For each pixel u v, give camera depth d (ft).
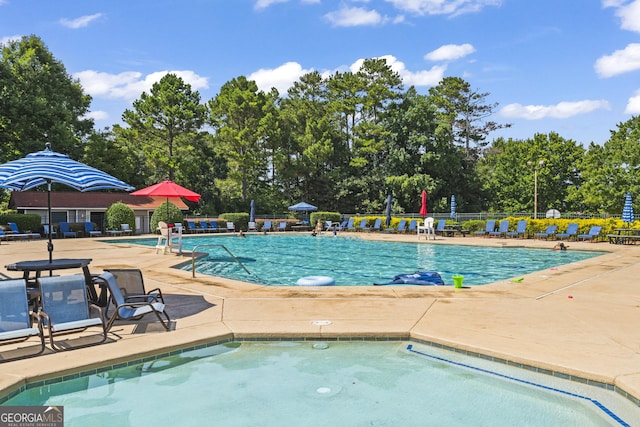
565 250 61.36
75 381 15.08
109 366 15.90
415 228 94.73
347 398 13.82
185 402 13.61
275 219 124.26
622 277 33.91
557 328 19.52
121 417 12.66
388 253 61.41
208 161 165.07
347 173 164.55
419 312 22.66
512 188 181.57
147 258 48.37
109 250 57.47
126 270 22.79
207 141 165.27
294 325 20.26
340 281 39.01
